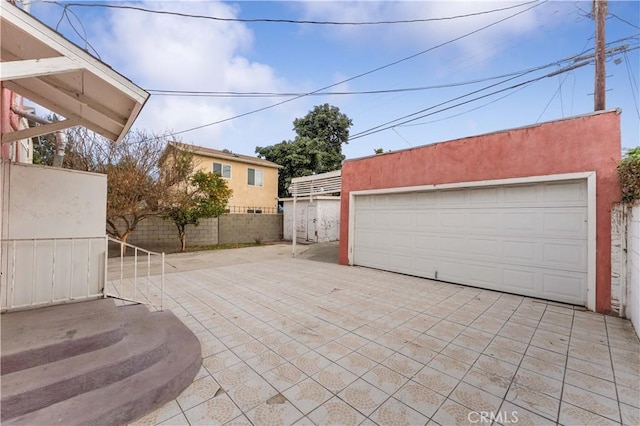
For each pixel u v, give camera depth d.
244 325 3.56
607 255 4.04
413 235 6.50
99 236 3.54
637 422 1.86
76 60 2.24
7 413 1.66
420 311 4.09
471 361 2.67
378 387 2.26
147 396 1.95
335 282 5.89
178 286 5.56
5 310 2.87
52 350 2.08
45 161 10.59
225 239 13.39
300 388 2.24
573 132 4.36
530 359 2.71
